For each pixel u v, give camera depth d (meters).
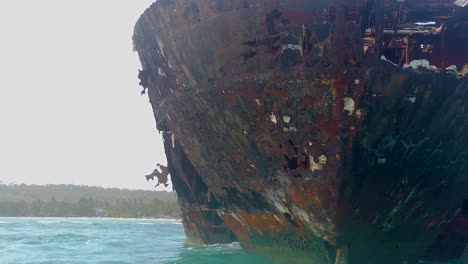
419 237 8.67
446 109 7.52
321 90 7.08
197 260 11.52
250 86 7.70
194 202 15.02
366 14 7.21
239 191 9.63
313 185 7.58
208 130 9.24
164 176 16.00
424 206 8.32
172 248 16.94
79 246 20.11
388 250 8.31
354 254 7.96
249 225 10.38
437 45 9.06
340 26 6.90
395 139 7.36
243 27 7.59
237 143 8.62
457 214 10.00
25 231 35.34
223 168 9.60
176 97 9.88
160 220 79.94
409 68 7.09
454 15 8.53
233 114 8.26
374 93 7.01
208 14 7.95
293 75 7.20
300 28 7.18
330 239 7.81
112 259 14.27
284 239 9.27
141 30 10.42
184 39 8.64
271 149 7.99
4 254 16.50
